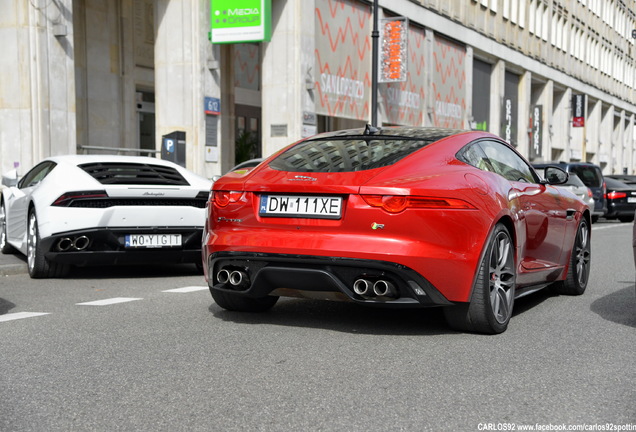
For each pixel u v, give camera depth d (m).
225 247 5.05
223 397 3.57
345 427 3.14
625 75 65.94
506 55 38.75
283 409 3.38
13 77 14.80
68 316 5.74
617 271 9.26
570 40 50.25
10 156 14.86
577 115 51.81
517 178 5.95
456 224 4.71
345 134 5.68
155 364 4.21
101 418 3.25
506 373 4.06
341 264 4.67
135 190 7.86
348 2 24.42
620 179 24.58
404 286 4.66
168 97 19.11
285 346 4.67
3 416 3.27
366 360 4.32
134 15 21.69
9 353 4.47
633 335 5.15
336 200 4.78
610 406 3.46
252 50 26.89
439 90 31.52
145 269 9.25
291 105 21.45
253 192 5.04
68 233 7.68
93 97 20.33
